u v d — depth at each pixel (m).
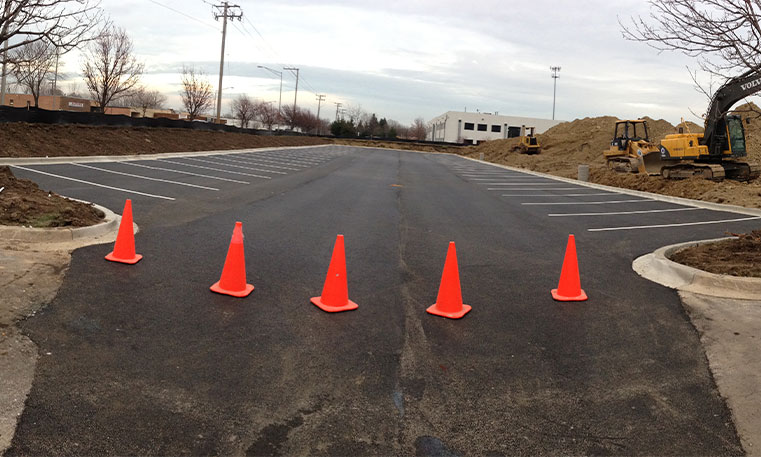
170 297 5.59
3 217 7.35
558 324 5.55
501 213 14.32
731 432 3.63
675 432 3.61
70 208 8.29
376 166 34.12
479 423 3.63
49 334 4.45
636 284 7.10
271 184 17.58
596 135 52.41
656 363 4.65
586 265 8.16
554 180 28.53
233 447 3.20
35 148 18.05
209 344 4.57
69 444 3.09
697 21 6.79
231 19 44.00
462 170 36.22
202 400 3.69
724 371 4.49
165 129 31.20
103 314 4.98
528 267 7.98
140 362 4.15
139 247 7.48
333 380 4.11
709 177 21.59
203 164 22.38
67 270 6.03
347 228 10.51
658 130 48.88
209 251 7.62
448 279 5.71
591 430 3.61
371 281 6.81
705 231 11.89
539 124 116.00
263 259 7.48
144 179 15.24
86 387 3.72
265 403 3.71
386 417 3.65
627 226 12.41
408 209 14.26
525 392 4.09
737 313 5.73
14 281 5.36
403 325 5.34
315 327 5.13
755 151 29.14
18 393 3.54
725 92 13.00
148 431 3.29
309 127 98.50
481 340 5.06
